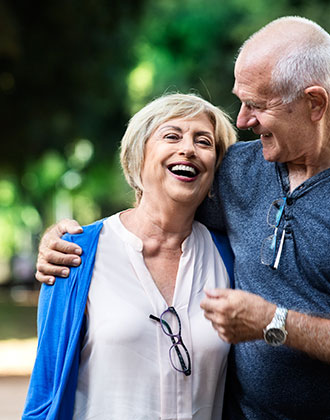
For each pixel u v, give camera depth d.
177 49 20.44
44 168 29.30
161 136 3.13
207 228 3.41
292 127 2.97
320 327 2.78
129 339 2.96
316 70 2.93
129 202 3.51
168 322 3.05
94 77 17.92
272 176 3.15
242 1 18.75
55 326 3.03
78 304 3.02
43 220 35.69
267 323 2.79
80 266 3.08
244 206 3.21
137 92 20.53
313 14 14.56
